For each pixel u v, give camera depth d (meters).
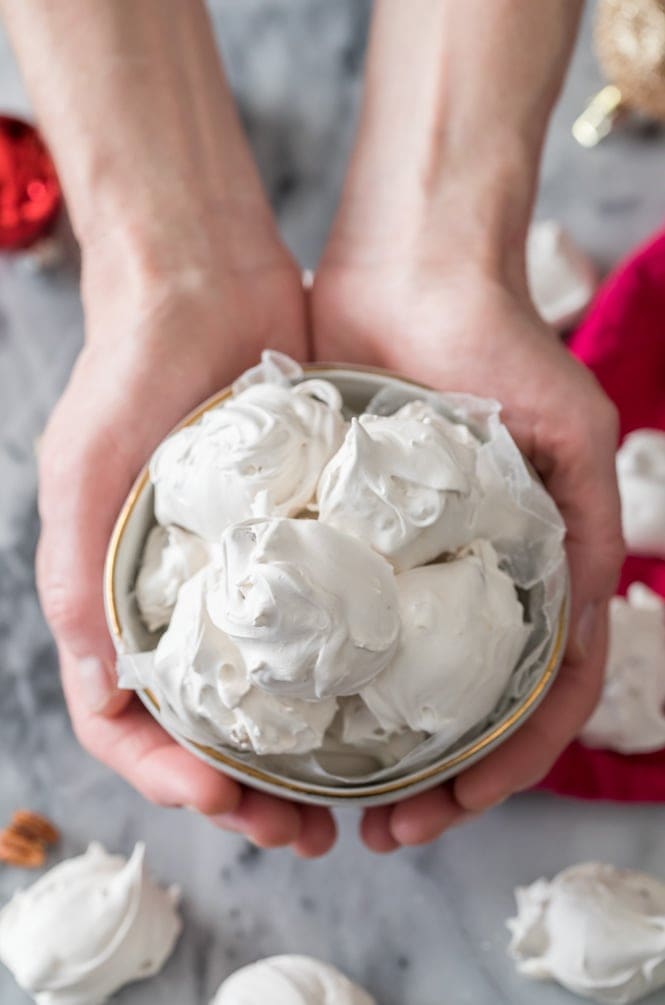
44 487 0.45
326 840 0.44
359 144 0.49
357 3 0.61
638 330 0.53
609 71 0.56
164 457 0.39
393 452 0.37
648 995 0.48
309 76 0.60
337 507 0.37
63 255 0.58
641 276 0.52
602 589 0.44
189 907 0.50
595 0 0.59
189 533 0.39
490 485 0.39
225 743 0.38
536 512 0.39
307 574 0.35
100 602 0.43
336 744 0.38
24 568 0.55
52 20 0.46
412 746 0.38
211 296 0.46
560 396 0.44
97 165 0.47
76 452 0.44
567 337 0.56
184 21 0.48
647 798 0.50
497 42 0.47
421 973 0.49
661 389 0.55
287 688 0.36
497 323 0.45
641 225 0.58
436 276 0.46
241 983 0.47
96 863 0.49
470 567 0.37
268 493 0.37
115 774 0.52
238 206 0.48
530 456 0.44
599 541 0.44
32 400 0.57
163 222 0.46
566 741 0.44
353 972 0.49
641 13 0.53
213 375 0.45
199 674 0.36
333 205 0.59
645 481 0.52
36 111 0.48
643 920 0.47
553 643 0.39
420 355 0.46
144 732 0.44
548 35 0.47
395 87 0.49
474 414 0.40
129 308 0.45
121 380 0.44
